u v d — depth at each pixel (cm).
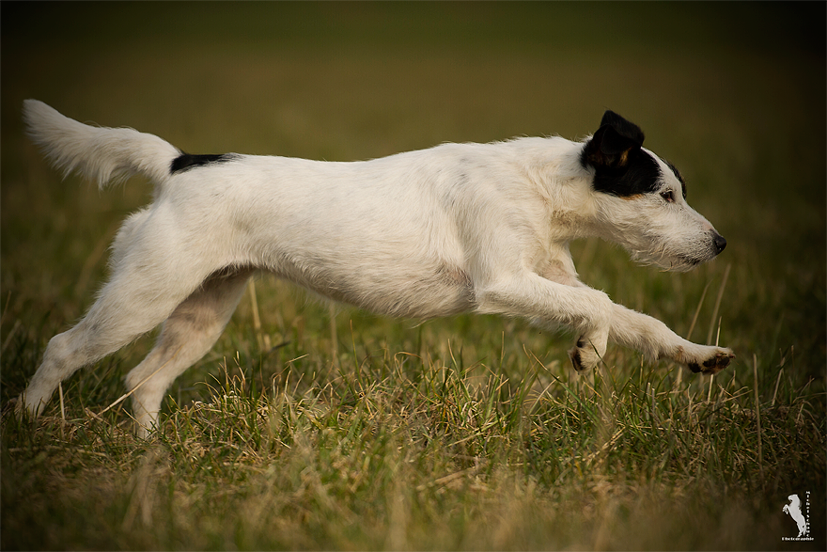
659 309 809
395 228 541
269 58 4047
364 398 548
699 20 5688
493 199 534
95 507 441
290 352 693
